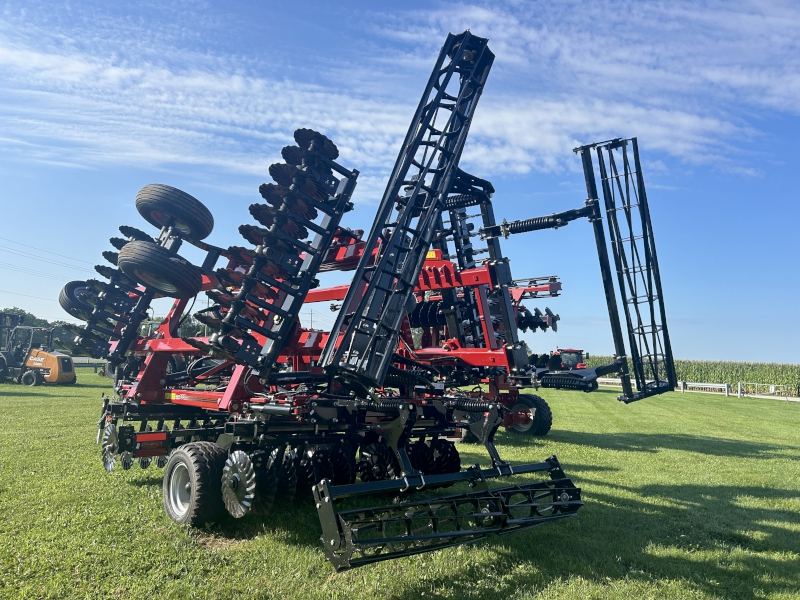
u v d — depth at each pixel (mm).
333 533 3877
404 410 5234
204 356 8828
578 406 22266
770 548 5277
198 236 7191
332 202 6348
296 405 5215
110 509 6008
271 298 6188
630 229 8062
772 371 39812
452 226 9727
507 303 8805
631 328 8188
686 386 39156
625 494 7246
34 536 5051
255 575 4340
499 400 12430
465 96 7023
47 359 28328
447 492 7160
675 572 4578
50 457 8797
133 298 8508
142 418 8281
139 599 3865
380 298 5773
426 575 4379
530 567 4605
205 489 5359
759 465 9688
